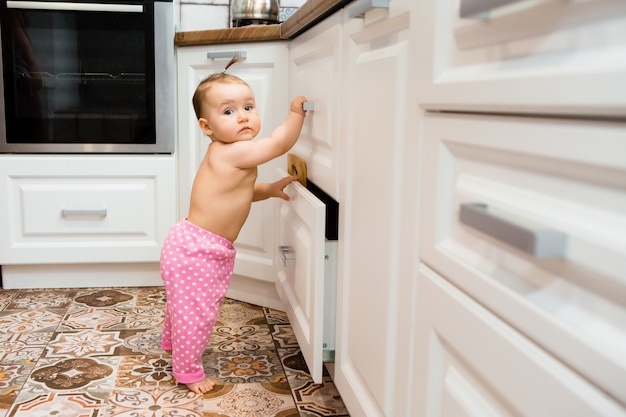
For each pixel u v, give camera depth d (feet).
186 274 5.44
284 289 6.08
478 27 2.38
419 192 2.98
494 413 2.30
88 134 7.86
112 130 7.88
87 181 7.96
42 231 7.96
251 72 7.25
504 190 2.22
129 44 7.73
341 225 4.46
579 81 1.74
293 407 5.22
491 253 2.33
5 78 7.64
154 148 7.95
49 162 7.83
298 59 6.26
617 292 1.67
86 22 7.64
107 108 7.83
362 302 3.97
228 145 5.50
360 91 3.96
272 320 7.24
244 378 5.74
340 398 5.39
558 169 1.91
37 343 6.43
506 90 2.12
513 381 2.12
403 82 3.20
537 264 2.03
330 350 4.84
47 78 7.70
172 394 5.42
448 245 2.68
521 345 2.08
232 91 5.37
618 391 1.65
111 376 5.74
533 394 2.01
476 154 2.43
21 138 7.77
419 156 2.97
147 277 8.44
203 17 9.34
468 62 2.49
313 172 5.46
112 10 7.58
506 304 2.19
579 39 1.80
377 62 3.59
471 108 2.40
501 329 2.22
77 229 8.02
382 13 3.50
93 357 6.13
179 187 8.13
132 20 7.67
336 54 4.58
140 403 5.24
